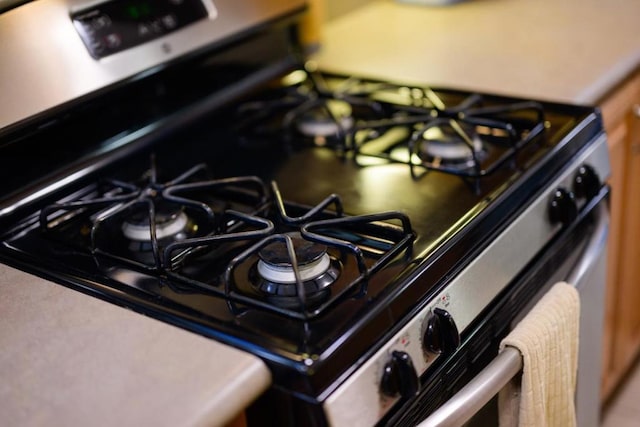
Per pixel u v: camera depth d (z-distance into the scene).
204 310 0.84
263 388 0.76
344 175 1.17
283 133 1.31
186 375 0.74
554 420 1.10
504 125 1.18
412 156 1.17
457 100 1.38
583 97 1.37
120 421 0.69
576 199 1.20
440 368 0.93
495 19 1.86
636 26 1.71
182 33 1.25
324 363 0.76
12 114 1.04
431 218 1.00
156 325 0.82
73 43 1.11
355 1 2.03
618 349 1.84
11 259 0.97
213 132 1.36
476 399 0.90
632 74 1.58
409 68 1.57
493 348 1.04
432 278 0.90
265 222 0.94
